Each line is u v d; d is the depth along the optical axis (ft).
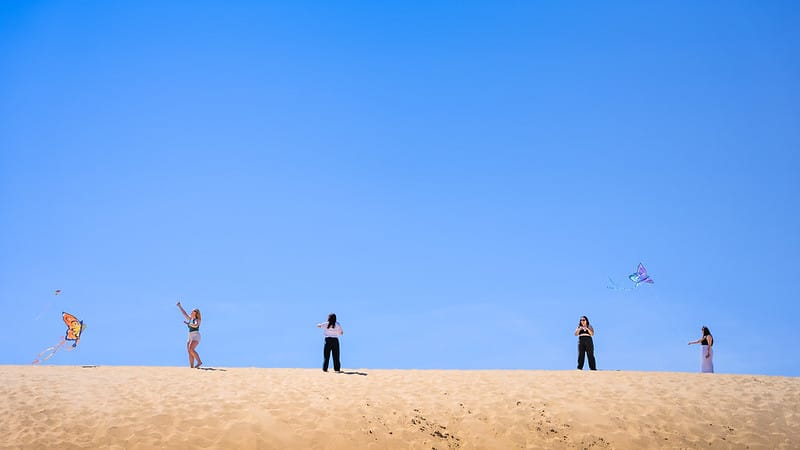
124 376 57.88
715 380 60.39
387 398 52.65
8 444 42.63
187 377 57.77
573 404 52.44
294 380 57.36
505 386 56.65
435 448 45.80
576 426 49.06
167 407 48.70
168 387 53.83
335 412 49.26
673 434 48.70
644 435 48.34
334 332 63.00
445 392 54.70
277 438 45.39
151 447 43.29
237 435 45.16
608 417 50.44
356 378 58.75
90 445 43.14
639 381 59.26
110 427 45.21
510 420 49.44
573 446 46.73
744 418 51.55
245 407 49.34
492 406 51.70
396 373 61.62
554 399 53.42
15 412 46.85
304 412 49.06
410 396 53.42
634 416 50.83
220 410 48.49
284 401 51.01
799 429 50.29
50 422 45.70
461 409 51.08
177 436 44.65
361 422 48.08
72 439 43.70
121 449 42.96
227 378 57.67
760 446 47.85
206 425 46.21
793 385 59.16
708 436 48.75
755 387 58.34
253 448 44.21
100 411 47.73
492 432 47.88
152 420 46.42
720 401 54.44
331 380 57.67
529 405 52.03
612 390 56.13
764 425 50.65
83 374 58.65
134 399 50.39
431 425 48.47
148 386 54.08
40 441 43.09
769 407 53.62
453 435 47.50
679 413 51.67
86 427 45.29
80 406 48.57
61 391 51.98
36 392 51.29
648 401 53.67
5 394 50.52
